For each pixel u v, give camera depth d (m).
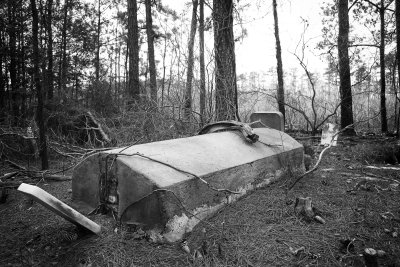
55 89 12.09
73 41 14.40
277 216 3.19
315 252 2.54
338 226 3.01
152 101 7.18
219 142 4.05
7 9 10.24
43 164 5.39
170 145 3.61
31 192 2.38
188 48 7.05
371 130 13.22
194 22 11.30
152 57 13.74
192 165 3.21
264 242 2.68
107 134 7.32
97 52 17.30
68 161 6.48
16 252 2.69
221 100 6.77
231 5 7.21
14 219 3.39
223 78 6.84
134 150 3.24
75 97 12.03
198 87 6.95
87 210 3.23
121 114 7.96
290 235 2.81
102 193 3.18
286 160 4.60
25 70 10.31
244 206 3.44
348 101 10.47
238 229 2.92
